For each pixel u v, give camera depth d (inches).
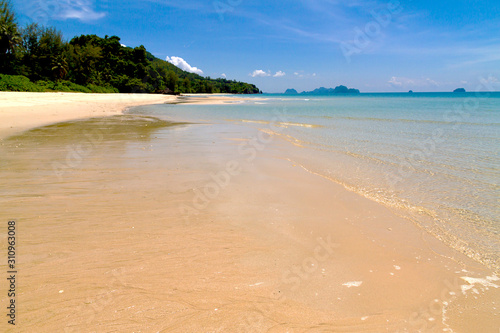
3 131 488.1
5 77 1612.9
